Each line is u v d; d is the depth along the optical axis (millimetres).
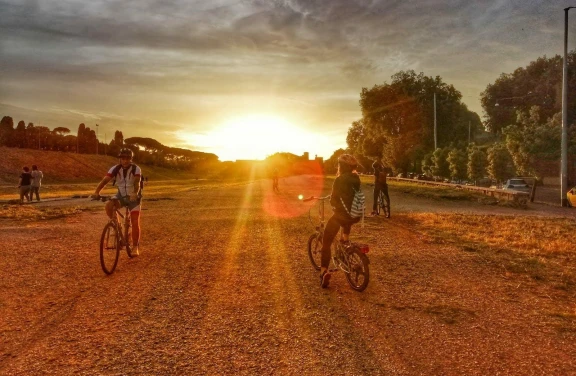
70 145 130125
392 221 14258
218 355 4363
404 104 54469
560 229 12914
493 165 36938
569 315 5605
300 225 13547
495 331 5074
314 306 5895
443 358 4359
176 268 8008
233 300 6141
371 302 6074
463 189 29844
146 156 136875
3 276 7383
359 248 6453
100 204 22516
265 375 3965
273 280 7211
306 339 4777
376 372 4051
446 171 43719
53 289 6641
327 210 18172
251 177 122500
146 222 14352
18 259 8680
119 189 8211
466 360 4324
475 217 15328
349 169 6699
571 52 50375
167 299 6172
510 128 35594
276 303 6020
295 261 8609
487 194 25938
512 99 68500
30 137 119312
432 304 6008
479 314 5641
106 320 5328
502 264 8258
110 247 7586
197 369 4062
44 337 4793
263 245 10266
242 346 4586
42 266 8109
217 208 19297
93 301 6062
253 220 14789
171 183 69500
